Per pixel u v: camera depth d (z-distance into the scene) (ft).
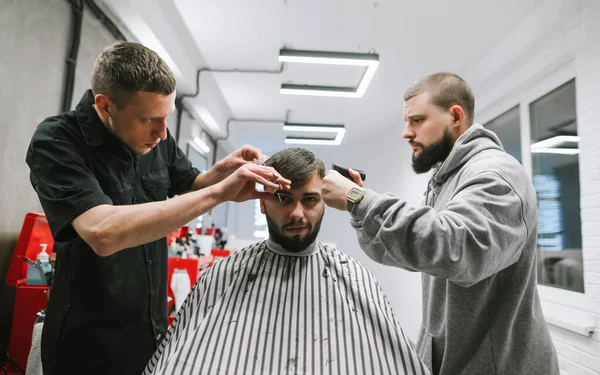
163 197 4.28
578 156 7.55
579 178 7.48
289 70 13.25
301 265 3.68
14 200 5.98
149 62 3.07
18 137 6.05
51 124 3.34
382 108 16.53
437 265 2.46
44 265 5.41
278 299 3.43
